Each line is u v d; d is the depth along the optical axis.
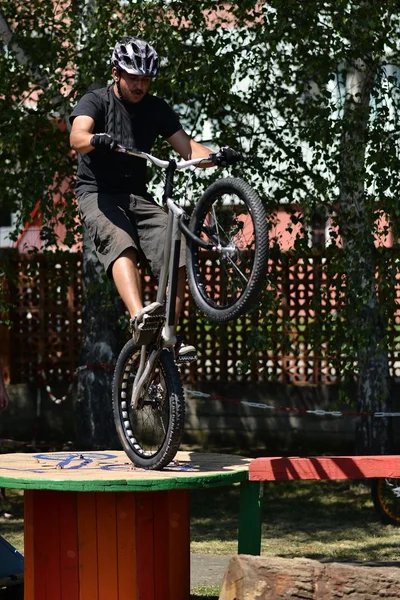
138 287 7.06
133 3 12.62
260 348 13.04
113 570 7.01
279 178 13.38
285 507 13.45
